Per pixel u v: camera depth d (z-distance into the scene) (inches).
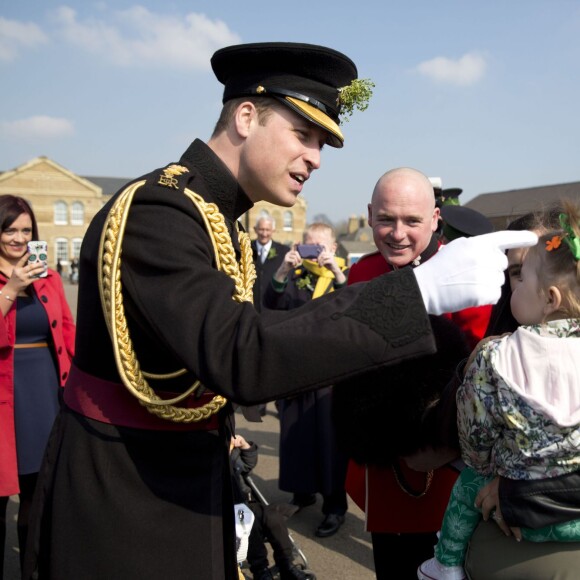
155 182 51.9
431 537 83.2
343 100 56.4
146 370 51.8
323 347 42.6
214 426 56.3
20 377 118.1
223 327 44.3
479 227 132.3
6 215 120.2
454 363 71.6
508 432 56.7
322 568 134.0
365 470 86.0
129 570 49.8
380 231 100.3
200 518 52.8
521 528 57.5
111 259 48.7
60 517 51.7
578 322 55.9
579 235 55.1
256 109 55.3
